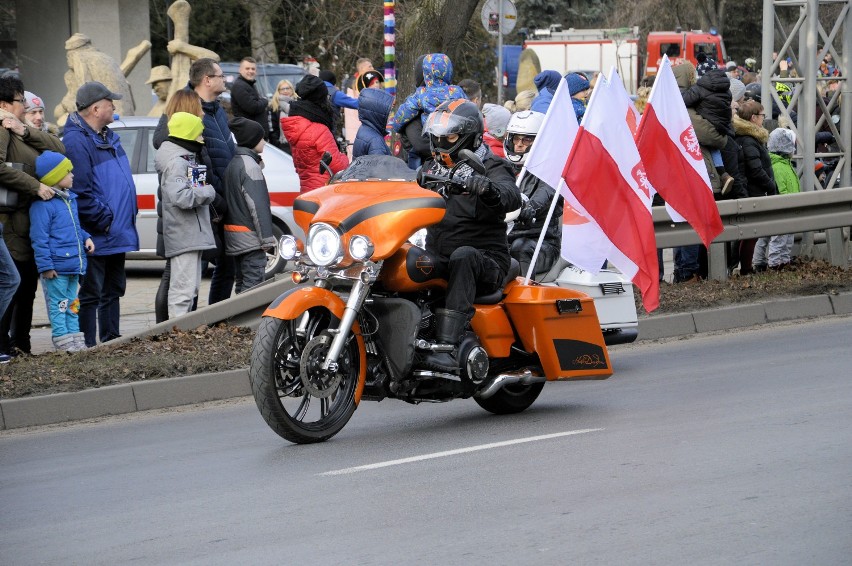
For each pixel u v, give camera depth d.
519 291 9.68
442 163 9.21
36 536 6.73
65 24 30.31
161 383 10.74
